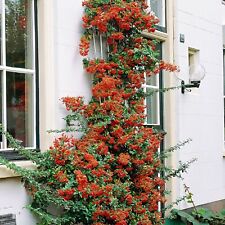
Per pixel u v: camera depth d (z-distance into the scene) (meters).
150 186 5.44
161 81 6.91
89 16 5.45
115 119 5.17
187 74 7.22
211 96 7.90
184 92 7.21
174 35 7.08
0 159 4.38
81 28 5.45
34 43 5.01
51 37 5.09
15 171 4.50
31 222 4.77
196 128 7.46
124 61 5.61
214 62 8.03
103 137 5.15
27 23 5.02
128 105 5.63
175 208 6.91
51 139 5.01
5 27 4.80
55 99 5.10
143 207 5.32
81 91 5.39
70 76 5.28
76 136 5.30
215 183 7.89
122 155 5.12
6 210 4.57
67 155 4.73
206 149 7.70
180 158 7.04
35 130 4.97
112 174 4.96
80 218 4.84
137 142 5.26
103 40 5.70
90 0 5.50
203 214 7.04
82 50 5.33
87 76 5.48
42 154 4.78
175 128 7.00
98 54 5.63
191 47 7.42
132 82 5.61
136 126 5.34
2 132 4.53
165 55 6.94
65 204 4.62
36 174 4.61
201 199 7.52
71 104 5.12
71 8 5.34
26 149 4.74
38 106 5.00
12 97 4.83
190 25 7.42
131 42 5.72
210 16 7.96
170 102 6.92
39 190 4.61
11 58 4.86
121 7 5.51
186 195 6.83
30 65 5.01
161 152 6.23
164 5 6.98
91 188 4.62
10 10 4.87
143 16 5.65
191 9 7.46
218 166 8.00
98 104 5.29
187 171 7.21
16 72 4.87
